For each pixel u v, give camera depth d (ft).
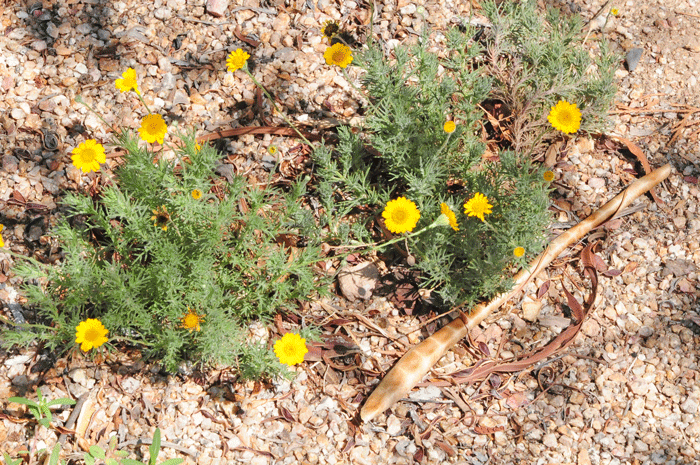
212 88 2.05
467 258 1.87
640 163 2.05
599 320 1.90
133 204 1.78
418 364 1.82
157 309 1.77
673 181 2.04
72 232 1.78
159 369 1.80
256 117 2.02
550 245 1.94
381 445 1.78
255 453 1.76
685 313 1.91
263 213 1.92
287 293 1.82
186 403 1.78
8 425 1.75
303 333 1.78
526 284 1.93
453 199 1.92
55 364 1.79
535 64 2.05
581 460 1.78
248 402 1.79
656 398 1.84
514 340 1.88
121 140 1.80
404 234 1.90
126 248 1.81
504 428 1.81
